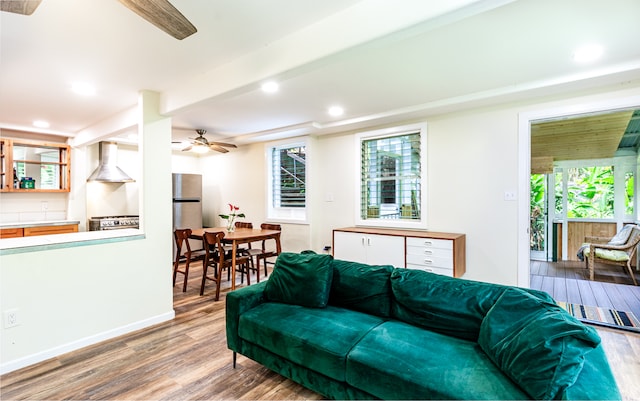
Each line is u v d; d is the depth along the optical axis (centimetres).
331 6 180
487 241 360
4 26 193
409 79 287
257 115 410
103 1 169
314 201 515
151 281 308
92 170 546
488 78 285
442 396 133
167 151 325
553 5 174
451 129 382
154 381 211
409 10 163
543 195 629
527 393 125
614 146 541
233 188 629
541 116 323
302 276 238
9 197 475
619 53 236
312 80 287
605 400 108
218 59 244
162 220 319
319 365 175
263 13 185
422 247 360
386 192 457
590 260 470
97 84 294
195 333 287
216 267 438
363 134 462
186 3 173
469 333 178
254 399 192
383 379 150
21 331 230
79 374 219
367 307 218
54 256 247
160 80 285
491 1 146
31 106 359
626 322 302
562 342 122
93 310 268
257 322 209
